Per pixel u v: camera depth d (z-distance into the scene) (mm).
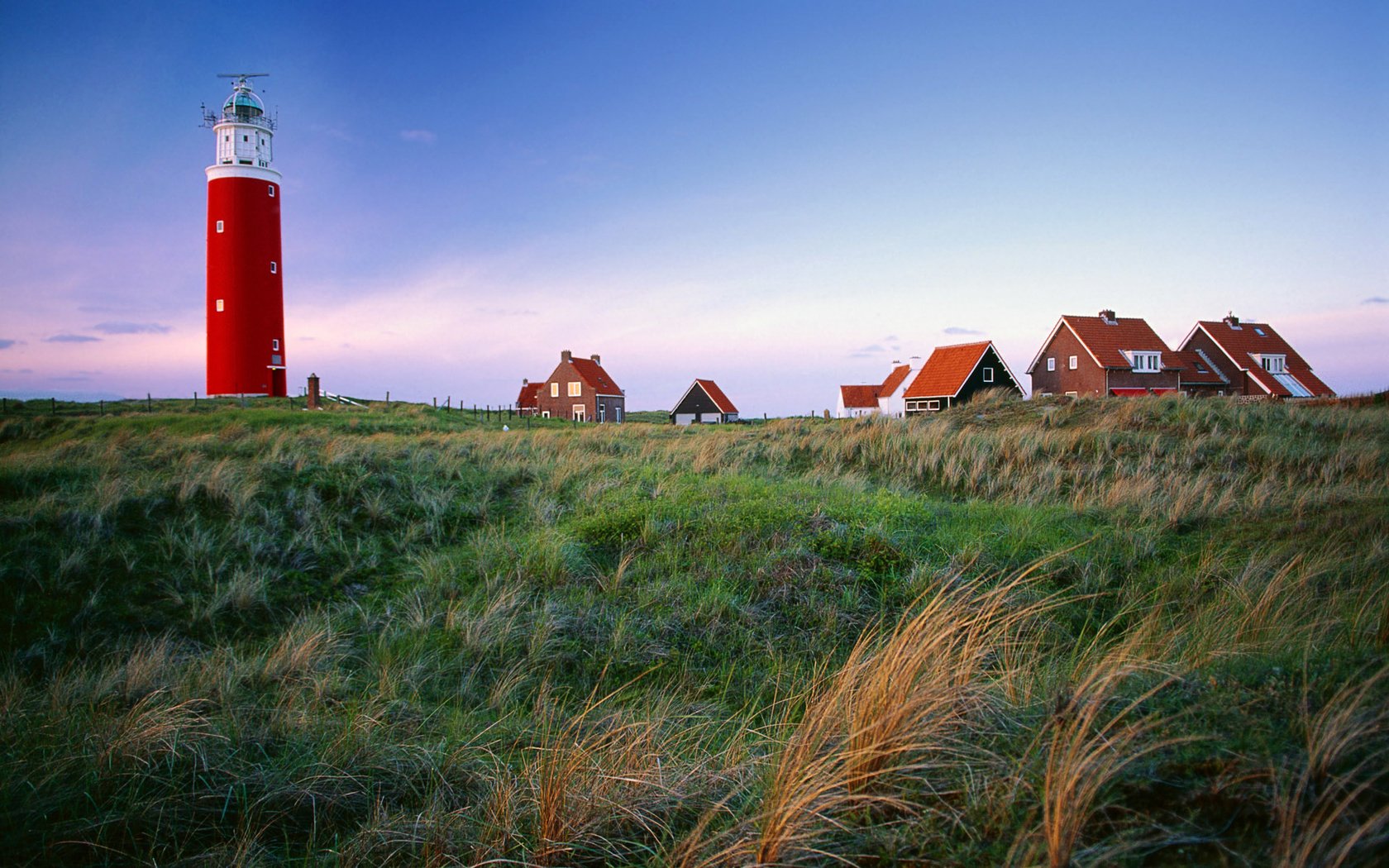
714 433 20719
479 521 10516
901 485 12492
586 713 4945
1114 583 7441
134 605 7207
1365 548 6941
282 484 10750
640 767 3836
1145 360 42438
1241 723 2730
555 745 4039
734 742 4332
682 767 3869
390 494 10977
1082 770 2443
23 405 30219
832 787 2906
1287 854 1898
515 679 5867
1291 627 4434
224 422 22484
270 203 41875
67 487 9719
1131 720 2943
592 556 8594
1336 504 9359
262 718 4828
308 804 3861
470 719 5078
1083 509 10102
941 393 42562
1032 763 2732
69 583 7332
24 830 3293
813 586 7375
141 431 19781
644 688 5895
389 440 17141
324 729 4633
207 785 3881
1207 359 46594
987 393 21938
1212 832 2158
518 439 17500
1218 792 2318
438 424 27203
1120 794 2428
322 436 16719
